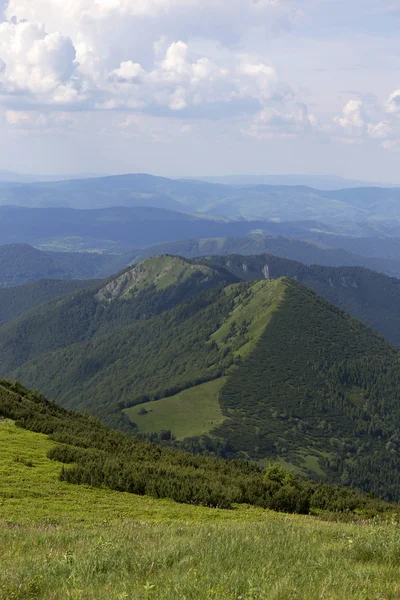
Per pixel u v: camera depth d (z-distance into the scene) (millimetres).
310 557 12055
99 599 8688
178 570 10430
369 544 13047
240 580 9586
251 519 23359
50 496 23094
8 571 10383
